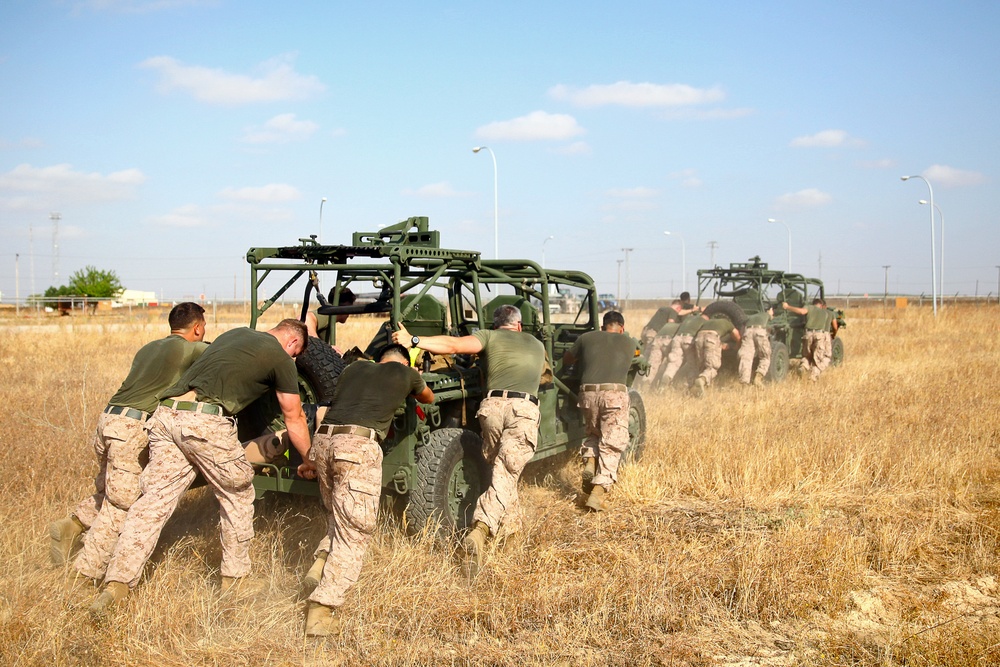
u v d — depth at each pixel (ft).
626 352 20.59
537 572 15.28
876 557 16.24
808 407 33.06
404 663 12.12
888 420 29.66
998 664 11.87
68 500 19.13
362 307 20.66
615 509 19.94
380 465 14.21
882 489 21.03
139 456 15.20
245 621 13.37
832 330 46.96
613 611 13.70
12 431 25.79
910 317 103.65
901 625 13.25
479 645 12.69
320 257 19.26
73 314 146.00
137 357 15.72
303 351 16.87
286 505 18.89
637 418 24.45
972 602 14.29
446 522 16.75
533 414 17.12
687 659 12.25
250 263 18.44
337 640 12.96
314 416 17.78
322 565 13.85
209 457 14.03
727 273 47.47
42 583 13.97
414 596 14.08
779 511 19.39
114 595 13.21
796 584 14.62
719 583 14.71
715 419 30.45
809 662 12.09
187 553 16.21
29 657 11.85
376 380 14.48
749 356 39.93
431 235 18.49
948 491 20.66
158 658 12.07
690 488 21.49
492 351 17.49
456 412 18.80
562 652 12.41
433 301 21.09
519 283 22.08
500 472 16.71
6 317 142.00
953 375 42.27
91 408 30.32
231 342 14.52
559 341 25.61
